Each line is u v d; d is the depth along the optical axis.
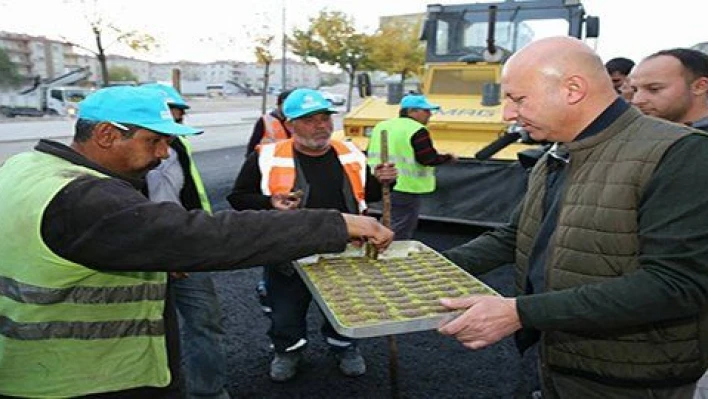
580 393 1.55
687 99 2.08
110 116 1.45
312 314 4.10
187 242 1.28
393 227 4.80
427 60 7.13
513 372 3.24
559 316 1.32
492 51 6.55
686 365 1.42
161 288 1.57
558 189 1.62
